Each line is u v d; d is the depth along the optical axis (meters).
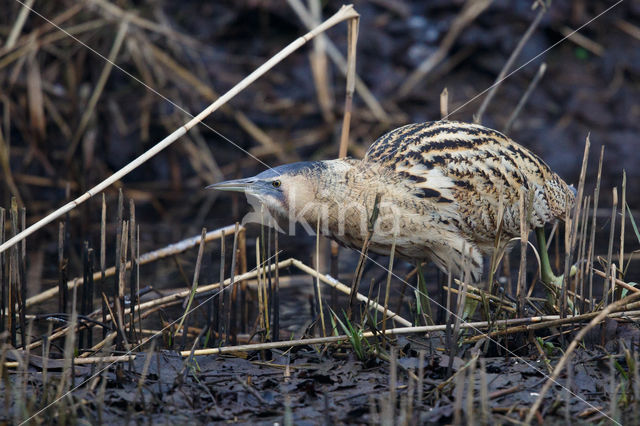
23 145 13.99
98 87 13.05
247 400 5.70
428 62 15.91
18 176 13.31
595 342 6.55
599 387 5.82
